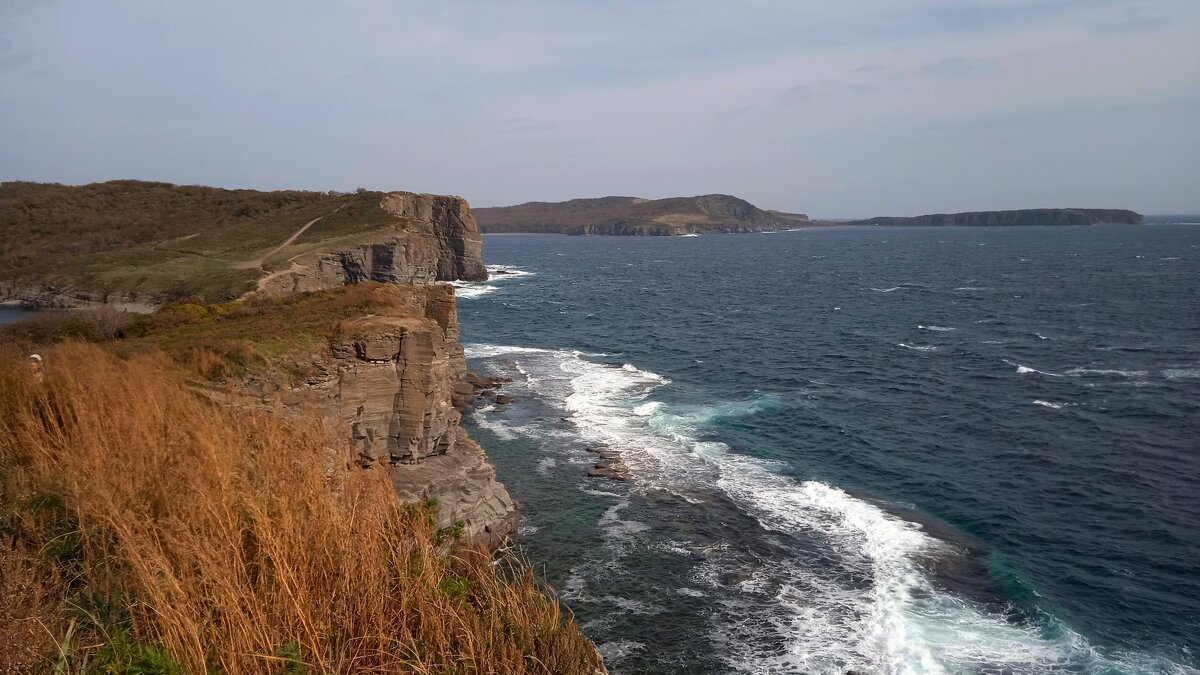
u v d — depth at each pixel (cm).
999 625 2159
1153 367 5338
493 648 905
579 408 4494
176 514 948
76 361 1819
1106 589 2370
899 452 3684
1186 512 2925
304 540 914
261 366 2275
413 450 2602
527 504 3009
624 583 2403
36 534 941
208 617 773
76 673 709
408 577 940
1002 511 2956
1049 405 4428
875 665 1973
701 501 3044
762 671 1961
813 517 2894
